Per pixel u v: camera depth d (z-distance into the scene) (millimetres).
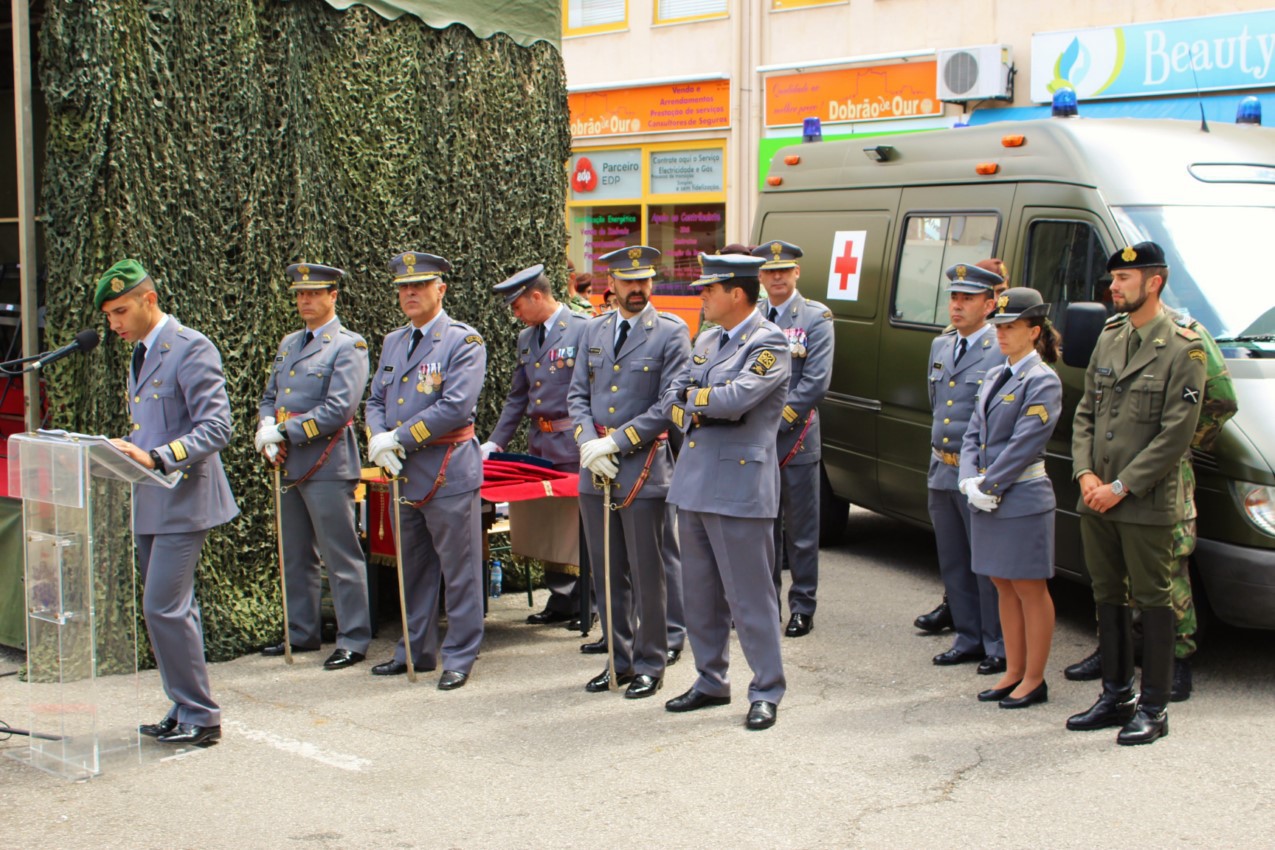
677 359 5754
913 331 7457
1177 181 6273
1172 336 4906
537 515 6812
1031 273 6562
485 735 5156
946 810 4355
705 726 5242
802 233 8578
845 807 4395
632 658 5840
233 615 6297
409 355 5953
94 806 4461
